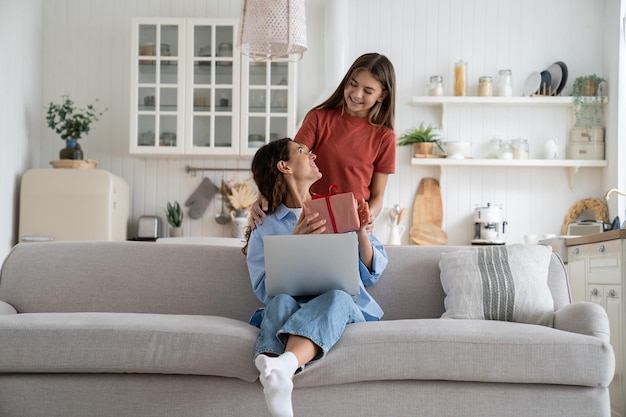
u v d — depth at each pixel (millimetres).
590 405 2268
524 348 2258
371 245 2785
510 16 5781
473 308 2672
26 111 5492
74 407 2279
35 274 2924
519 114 5738
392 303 2902
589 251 3895
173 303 2887
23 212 5188
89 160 5387
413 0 5801
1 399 2283
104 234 5195
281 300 2396
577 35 5746
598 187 5684
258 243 2717
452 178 5734
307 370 2246
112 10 5805
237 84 5523
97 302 2885
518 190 5719
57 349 2270
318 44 5781
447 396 2275
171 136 5516
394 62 5781
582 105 5617
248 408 2270
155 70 5531
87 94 5797
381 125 3051
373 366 2254
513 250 2816
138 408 2277
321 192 3027
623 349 3363
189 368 2260
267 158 2715
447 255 2887
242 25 3770
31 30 5559
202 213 5754
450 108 5758
